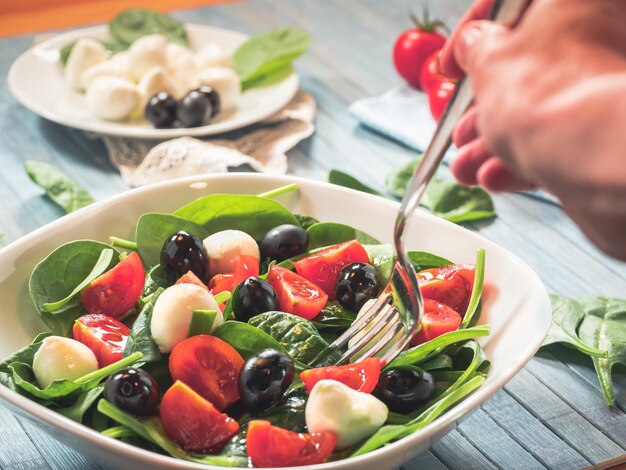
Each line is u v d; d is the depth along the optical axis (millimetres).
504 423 777
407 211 579
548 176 285
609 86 272
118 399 649
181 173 1175
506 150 299
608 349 847
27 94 1351
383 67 1590
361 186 1085
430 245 872
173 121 1304
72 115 1343
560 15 300
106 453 580
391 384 687
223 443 641
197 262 822
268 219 900
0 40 1654
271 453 607
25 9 1803
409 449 587
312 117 1373
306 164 1261
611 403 795
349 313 811
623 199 267
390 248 860
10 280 797
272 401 663
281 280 807
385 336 709
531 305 759
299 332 741
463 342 757
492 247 826
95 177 1208
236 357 701
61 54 1461
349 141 1340
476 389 686
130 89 1313
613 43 295
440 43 1465
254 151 1264
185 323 706
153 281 836
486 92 305
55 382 657
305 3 1854
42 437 749
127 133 1234
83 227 869
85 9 1820
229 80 1347
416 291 676
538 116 285
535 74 293
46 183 1128
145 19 1562
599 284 1000
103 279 802
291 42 1453
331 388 630
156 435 636
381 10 1827
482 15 468
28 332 789
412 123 1359
